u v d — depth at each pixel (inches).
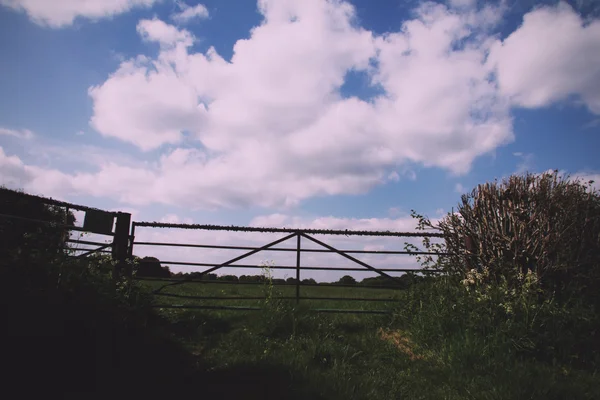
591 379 156.7
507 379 148.7
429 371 166.7
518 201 224.5
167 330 208.2
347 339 203.8
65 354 140.9
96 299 167.8
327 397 133.6
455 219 246.4
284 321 212.5
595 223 216.4
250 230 245.8
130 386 134.6
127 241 235.3
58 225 185.2
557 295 206.2
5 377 121.3
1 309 137.5
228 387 140.3
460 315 198.7
